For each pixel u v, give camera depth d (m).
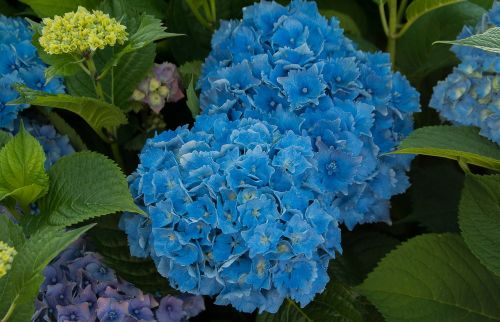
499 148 0.88
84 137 0.98
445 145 0.87
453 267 0.87
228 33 0.94
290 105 0.86
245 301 0.83
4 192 0.81
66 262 0.88
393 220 1.04
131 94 0.94
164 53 1.03
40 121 0.95
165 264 0.83
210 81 0.90
